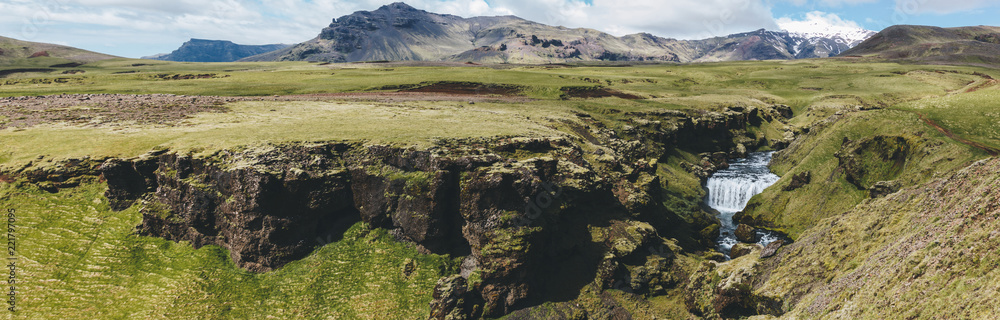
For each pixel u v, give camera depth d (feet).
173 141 160.15
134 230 141.69
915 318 65.77
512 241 131.64
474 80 476.54
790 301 101.14
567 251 146.20
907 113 223.71
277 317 125.08
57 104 235.40
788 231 196.44
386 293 131.95
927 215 91.35
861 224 111.75
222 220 141.69
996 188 76.79
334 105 283.38
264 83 425.28
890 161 190.08
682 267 152.66
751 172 286.05
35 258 126.21
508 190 137.69
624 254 146.20
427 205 138.51
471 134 174.40
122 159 146.82
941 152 172.14
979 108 208.44
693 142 321.52
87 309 118.11
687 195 239.50
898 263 80.18
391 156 148.66
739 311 117.50
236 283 133.59
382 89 413.39
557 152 175.32
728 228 212.64
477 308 129.39
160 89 361.71
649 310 136.26
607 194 165.89
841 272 97.19
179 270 134.62
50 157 151.12
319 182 143.74
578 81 532.73
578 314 131.85
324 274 137.18
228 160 143.23
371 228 149.07
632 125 298.76
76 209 142.31
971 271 64.64
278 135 165.37
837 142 233.14
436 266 139.13
